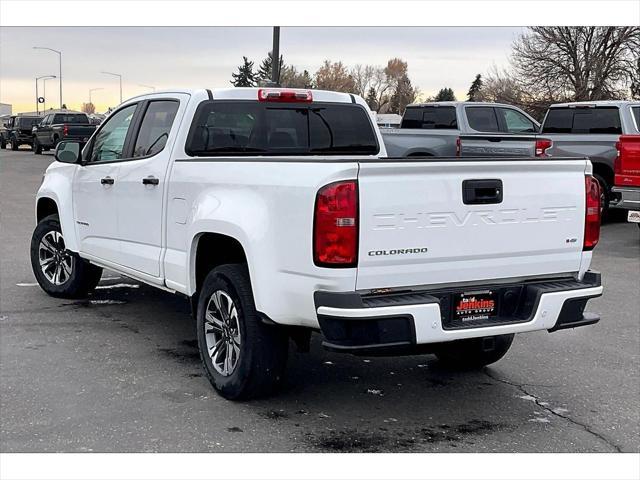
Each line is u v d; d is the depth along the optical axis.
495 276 4.70
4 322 6.92
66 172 7.46
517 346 6.64
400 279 4.38
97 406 4.94
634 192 11.06
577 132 14.57
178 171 5.59
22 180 23.34
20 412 4.81
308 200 4.30
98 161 6.94
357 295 4.21
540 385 5.60
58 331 6.66
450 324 4.57
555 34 36.47
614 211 16.17
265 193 4.63
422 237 4.39
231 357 5.08
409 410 5.02
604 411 5.09
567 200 4.89
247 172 4.83
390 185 4.29
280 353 4.88
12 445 4.32
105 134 6.95
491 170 4.58
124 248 6.40
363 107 6.66
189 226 5.34
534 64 37.62
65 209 7.38
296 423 4.75
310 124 6.36
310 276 4.33
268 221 4.58
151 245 6.00
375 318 4.20
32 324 6.88
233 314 4.99
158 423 4.68
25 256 10.33
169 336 6.58
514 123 16.50
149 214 5.96
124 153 6.51
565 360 6.23
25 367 5.68
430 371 5.88
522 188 4.70
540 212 4.79
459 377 5.74
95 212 6.88
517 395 5.37
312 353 6.25
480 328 4.50
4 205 16.55
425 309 4.29
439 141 15.60
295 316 4.49
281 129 6.22
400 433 4.64
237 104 6.01
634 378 5.79
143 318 7.16
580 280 5.04
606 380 5.73
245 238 4.70
